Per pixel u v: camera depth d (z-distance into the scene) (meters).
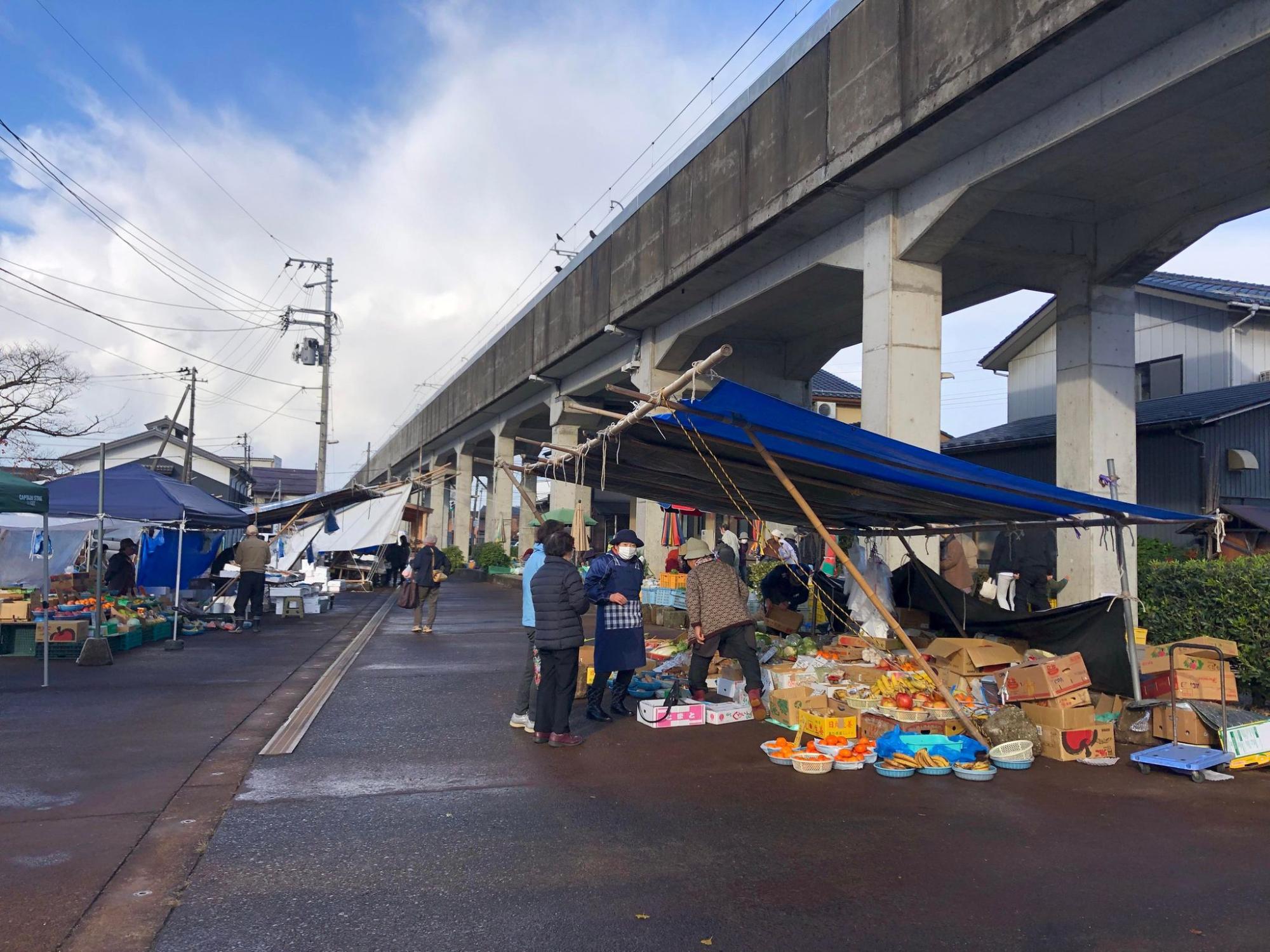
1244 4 7.26
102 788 5.75
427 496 47.16
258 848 4.71
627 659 7.82
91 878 4.26
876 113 10.04
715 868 4.49
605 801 5.59
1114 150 9.66
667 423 7.04
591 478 10.15
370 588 27.28
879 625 10.37
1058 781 6.13
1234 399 15.60
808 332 17.98
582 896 4.13
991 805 5.56
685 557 8.35
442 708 8.47
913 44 9.49
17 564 16.36
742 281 14.77
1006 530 9.51
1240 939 3.74
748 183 12.78
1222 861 4.62
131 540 17.69
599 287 18.47
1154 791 5.90
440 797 5.64
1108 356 12.16
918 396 11.08
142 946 3.60
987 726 6.79
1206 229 11.48
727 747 6.97
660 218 15.68
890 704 7.20
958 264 12.59
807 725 7.09
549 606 6.90
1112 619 7.73
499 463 10.41
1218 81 7.91
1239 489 15.20
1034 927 3.84
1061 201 11.28
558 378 23.23
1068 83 8.58
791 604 12.02
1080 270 12.30
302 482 72.88
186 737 7.15
